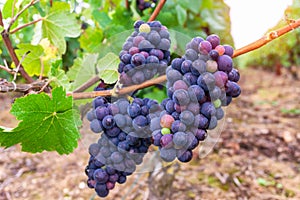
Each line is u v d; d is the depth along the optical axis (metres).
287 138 2.33
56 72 0.51
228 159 1.99
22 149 0.47
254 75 5.00
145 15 0.89
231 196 1.64
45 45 0.68
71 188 1.69
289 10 3.10
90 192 1.65
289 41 4.36
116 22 0.92
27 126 0.44
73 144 0.46
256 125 2.65
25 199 1.60
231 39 1.27
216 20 1.29
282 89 4.08
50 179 1.77
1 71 0.88
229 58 0.39
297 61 4.84
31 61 0.66
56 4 0.68
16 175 1.79
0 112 2.51
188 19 1.27
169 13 0.90
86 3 1.00
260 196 1.64
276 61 4.86
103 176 0.47
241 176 1.82
